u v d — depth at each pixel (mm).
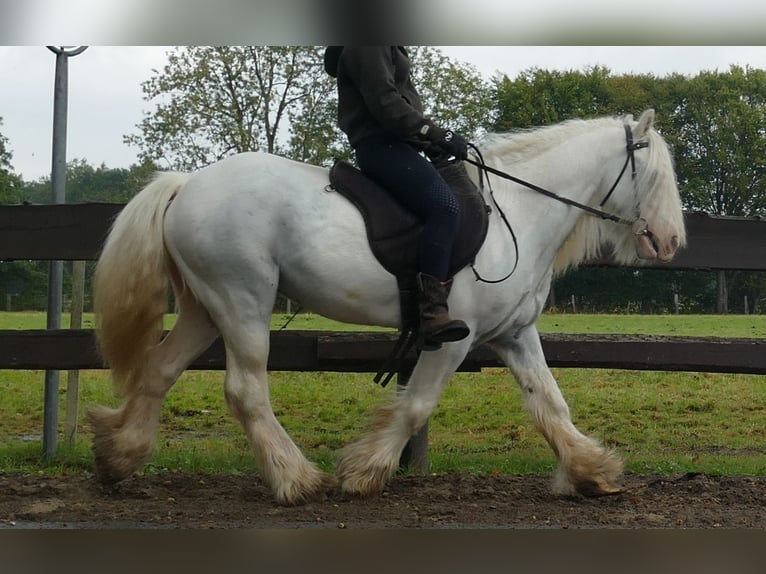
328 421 8336
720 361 5535
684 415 9133
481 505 4496
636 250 4805
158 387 4543
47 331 5508
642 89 39281
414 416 4430
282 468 4332
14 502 4391
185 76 21672
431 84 20438
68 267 23484
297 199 4230
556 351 5535
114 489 4637
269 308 4293
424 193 4203
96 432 4535
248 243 4176
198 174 4344
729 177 40312
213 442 6902
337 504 4410
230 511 4258
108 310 4277
